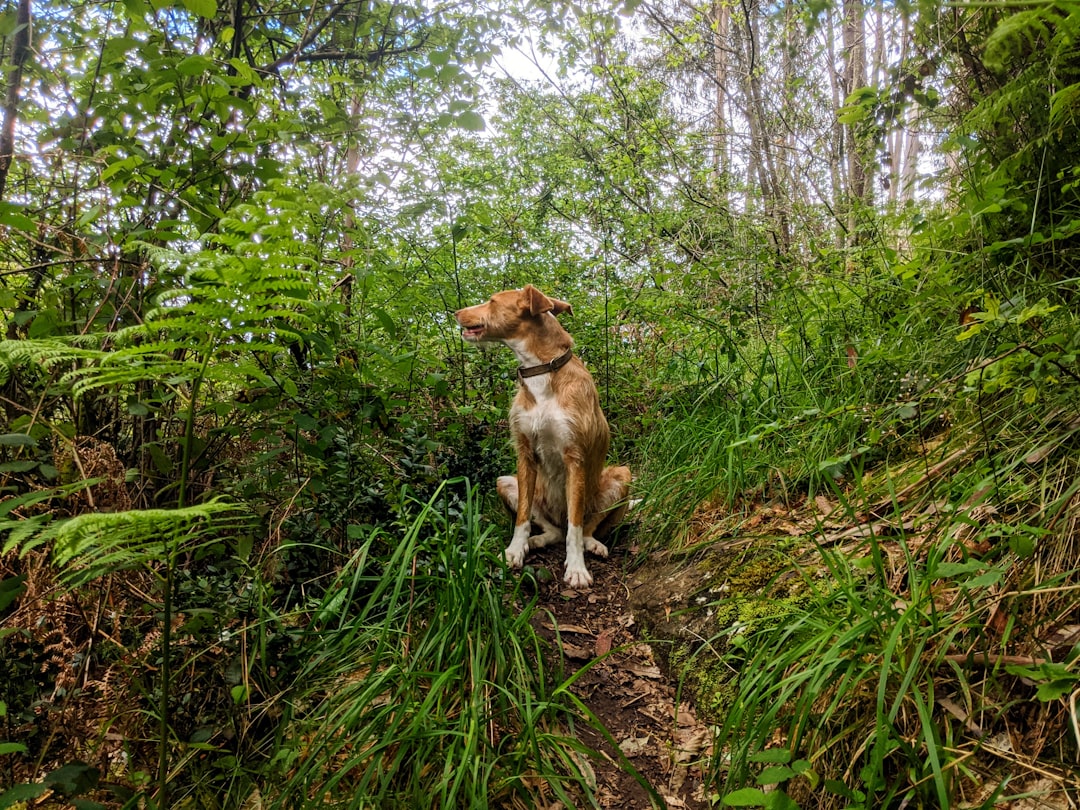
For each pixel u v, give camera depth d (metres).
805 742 1.81
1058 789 1.36
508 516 3.98
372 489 2.94
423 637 2.39
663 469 4.06
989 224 2.74
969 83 3.01
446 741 2.06
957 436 2.55
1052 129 2.25
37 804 1.73
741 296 4.78
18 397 2.25
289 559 2.64
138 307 2.43
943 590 1.92
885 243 3.93
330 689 2.23
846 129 5.01
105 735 1.86
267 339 2.54
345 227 3.25
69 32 2.83
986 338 2.55
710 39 7.07
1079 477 1.87
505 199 6.41
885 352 3.00
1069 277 2.55
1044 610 1.67
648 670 2.65
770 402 3.72
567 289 5.80
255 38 3.54
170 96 2.52
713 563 2.91
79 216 2.49
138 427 2.51
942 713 1.60
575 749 2.15
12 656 1.76
